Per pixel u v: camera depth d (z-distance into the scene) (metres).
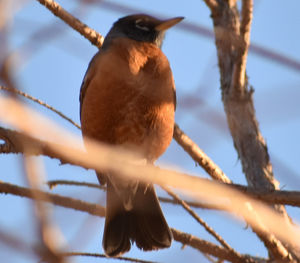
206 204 6.80
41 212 2.80
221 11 8.62
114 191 8.31
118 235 8.09
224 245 6.70
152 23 9.88
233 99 8.21
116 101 8.38
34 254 2.80
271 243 6.65
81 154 4.62
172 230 7.71
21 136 3.06
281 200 5.73
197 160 7.24
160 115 8.55
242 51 7.71
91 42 7.92
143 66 8.51
